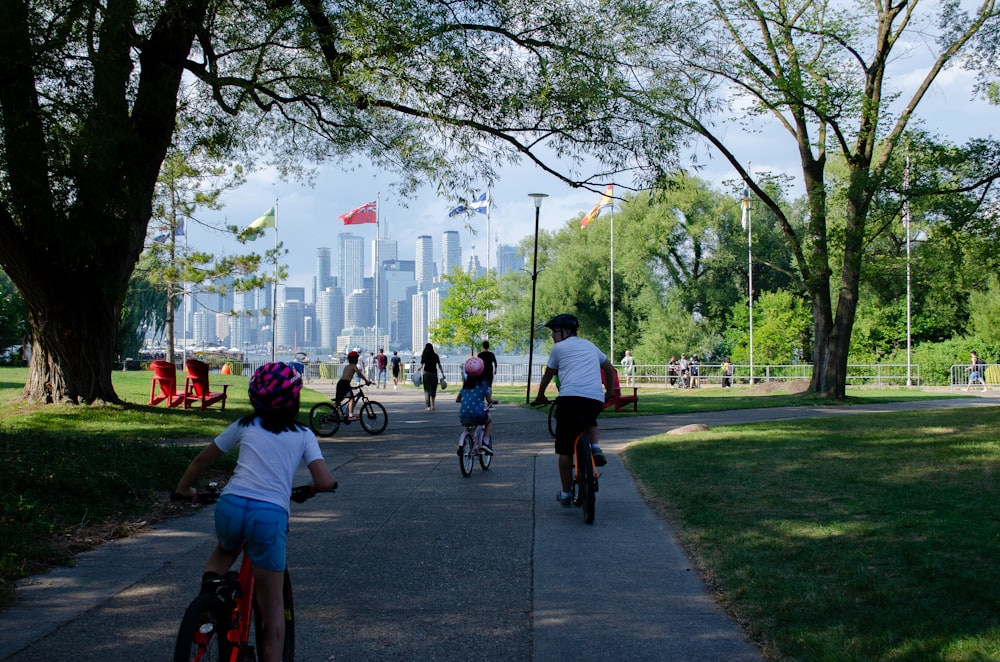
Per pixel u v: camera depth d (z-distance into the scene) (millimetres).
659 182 16891
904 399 28750
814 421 16891
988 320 46562
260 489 3658
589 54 15906
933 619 4422
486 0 15375
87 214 14242
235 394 25562
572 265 59625
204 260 34875
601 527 7535
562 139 16422
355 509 8523
